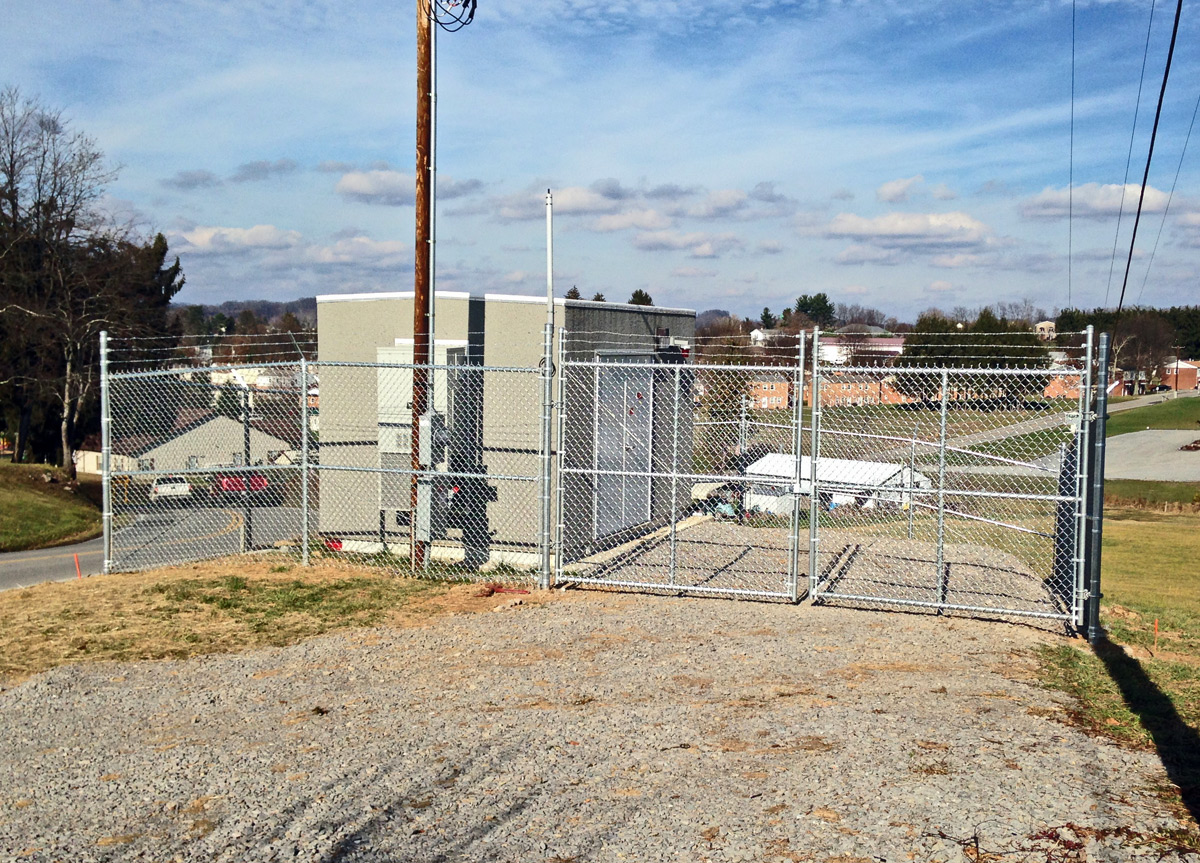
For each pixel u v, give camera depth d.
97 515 27.56
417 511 10.04
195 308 78.19
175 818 4.27
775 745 4.98
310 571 10.06
